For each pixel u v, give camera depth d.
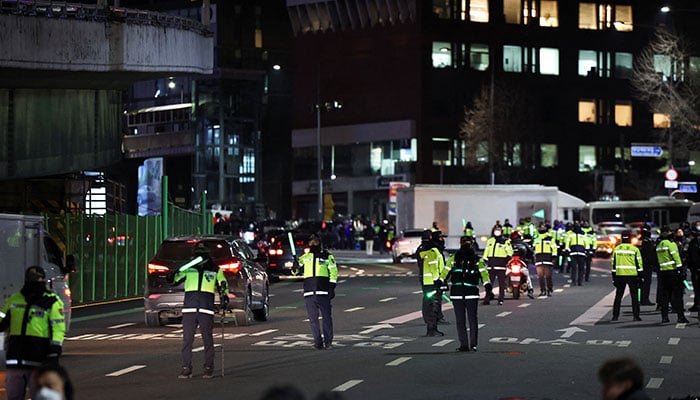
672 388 29.81
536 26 197.25
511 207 118.75
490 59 193.75
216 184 167.25
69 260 38.66
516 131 190.88
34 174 66.38
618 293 49.69
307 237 82.94
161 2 183.38
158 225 75.12
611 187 152.50
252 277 49.12
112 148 77.38
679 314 48.47
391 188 122.88
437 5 191.25
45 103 67.06
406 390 29.58
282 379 31.83
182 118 169.38
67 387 15.98
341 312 54.94
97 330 47.66
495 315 52.69
